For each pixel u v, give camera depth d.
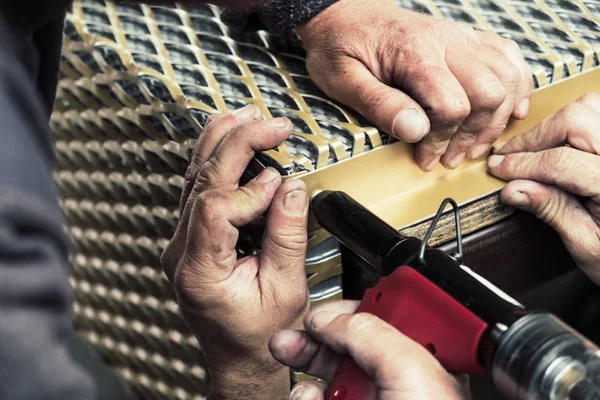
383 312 0.49
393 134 0.62
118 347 1.01
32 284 0.28
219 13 0.82
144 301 0.91
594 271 0.68
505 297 0.45
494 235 0.67
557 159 0.64
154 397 1.00
